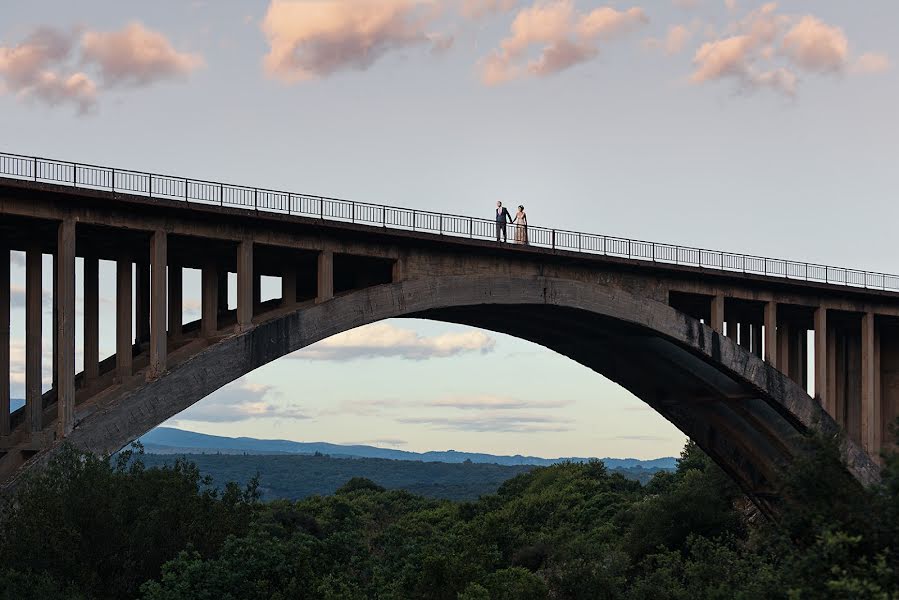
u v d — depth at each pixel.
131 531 36.50
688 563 54.62
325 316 40.41
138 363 37.69
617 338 54.78
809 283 56.56
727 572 50.53
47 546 33.62
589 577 52.78
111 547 35.59
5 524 33.75
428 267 44.41
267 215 38.44
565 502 117.56
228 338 37.50
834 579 26.67
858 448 57.81
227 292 43.69
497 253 46.53
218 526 38.59
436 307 44.25
